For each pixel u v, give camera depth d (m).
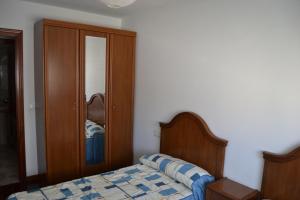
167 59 3.11
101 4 3.12
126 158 3.69
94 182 2.49
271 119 2.16
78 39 3.05
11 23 3.04
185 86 2.91
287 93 2.04
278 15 2.06
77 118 3.16
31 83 3.26
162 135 3.21
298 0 1.94
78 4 3.14
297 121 2.00
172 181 2.53
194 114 2.78
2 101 4.94
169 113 3.14
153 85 3.34
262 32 2.18
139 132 3.65
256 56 2.23
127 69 3.51
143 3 3.04
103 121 3.38
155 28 3.24
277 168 2.11
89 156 3.33
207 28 2.62
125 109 3.57
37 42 3.07
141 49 3.49
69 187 2.37
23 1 3.07
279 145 2.12
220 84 2.54
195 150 2.78
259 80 2.22
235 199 2.06
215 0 2.52
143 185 2.44
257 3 2.19
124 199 2.18
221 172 2.54
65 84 3.03
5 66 4.82
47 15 3.24
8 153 4.60
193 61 2.79
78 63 3.09
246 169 2.35
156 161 2.82
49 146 3.00
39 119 3.19
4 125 4.94
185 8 2.84
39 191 2.28
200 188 2.35
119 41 3.38
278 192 2.11
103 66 3.29
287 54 2.03
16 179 3.47
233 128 2.44
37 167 3.44
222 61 2.50
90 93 3.22
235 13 2.36
